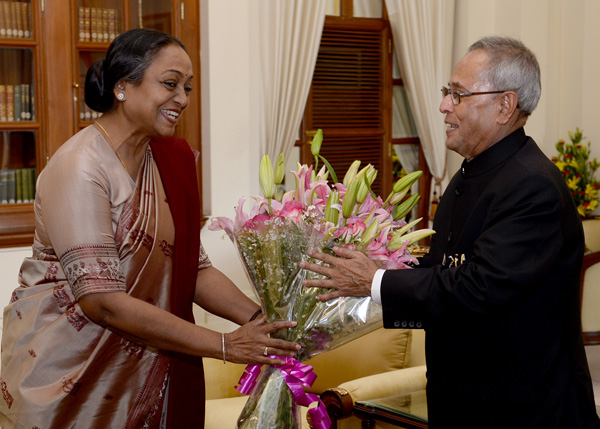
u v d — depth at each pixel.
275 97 4.98
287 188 5.44
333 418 2.89
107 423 1.92
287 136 5.11
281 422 1.74
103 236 1.80
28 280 1.97
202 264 2.17
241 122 4.73
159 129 1.87
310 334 1.75
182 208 2.01
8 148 4.12
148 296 1.94
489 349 1.88
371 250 1.72
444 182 6.04
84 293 1.76
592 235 5.55
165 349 1.82
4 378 1.96
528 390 1.85
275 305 1.70
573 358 1.92
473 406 1.90
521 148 1.96
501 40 1.97
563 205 1.84
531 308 1.86
